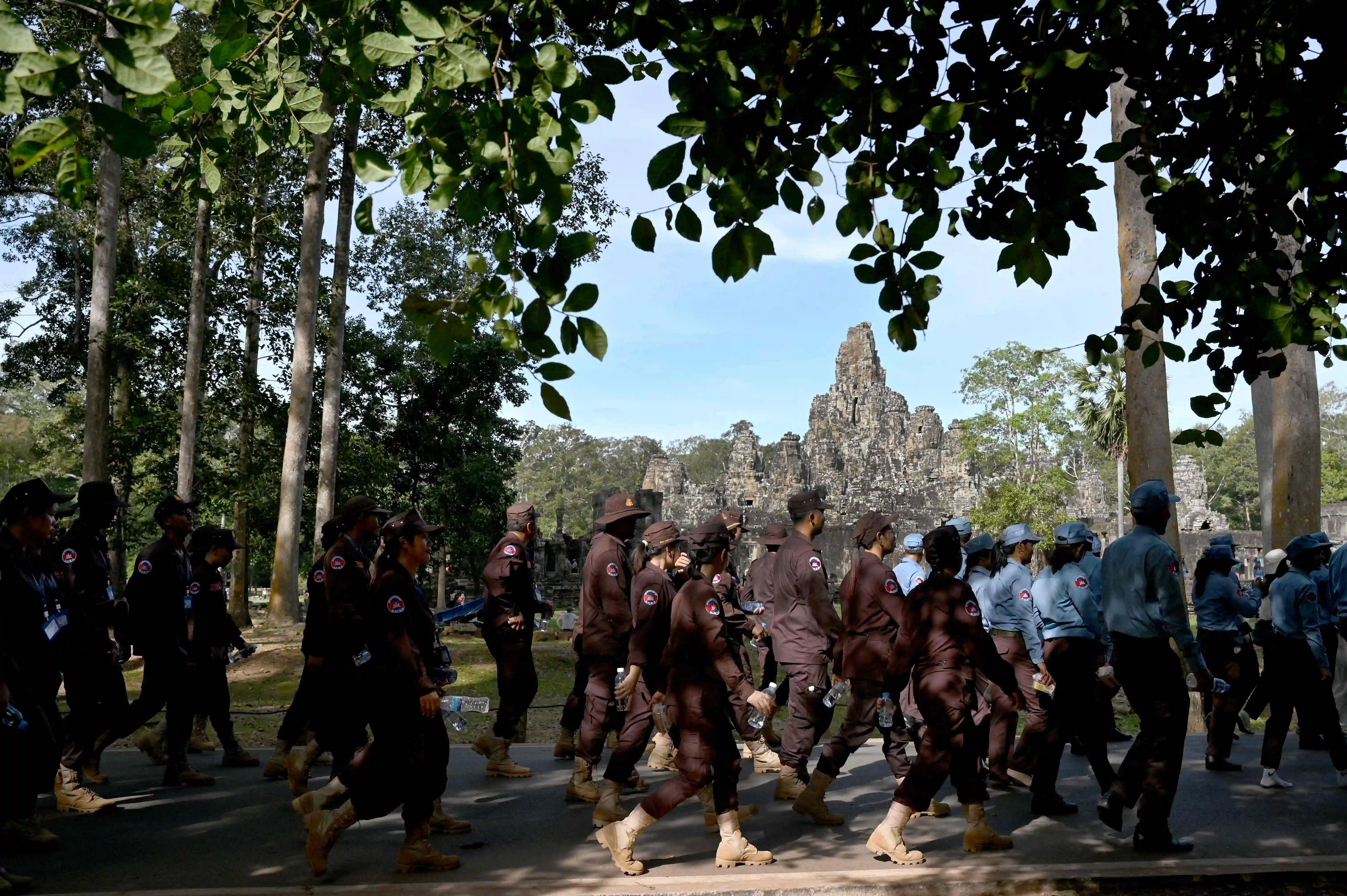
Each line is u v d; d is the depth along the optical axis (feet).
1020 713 43.32
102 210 56.03
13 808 17.90
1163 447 40.16
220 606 26.94
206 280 71.82
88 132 54.19
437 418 107.14
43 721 18.34
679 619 18.02
